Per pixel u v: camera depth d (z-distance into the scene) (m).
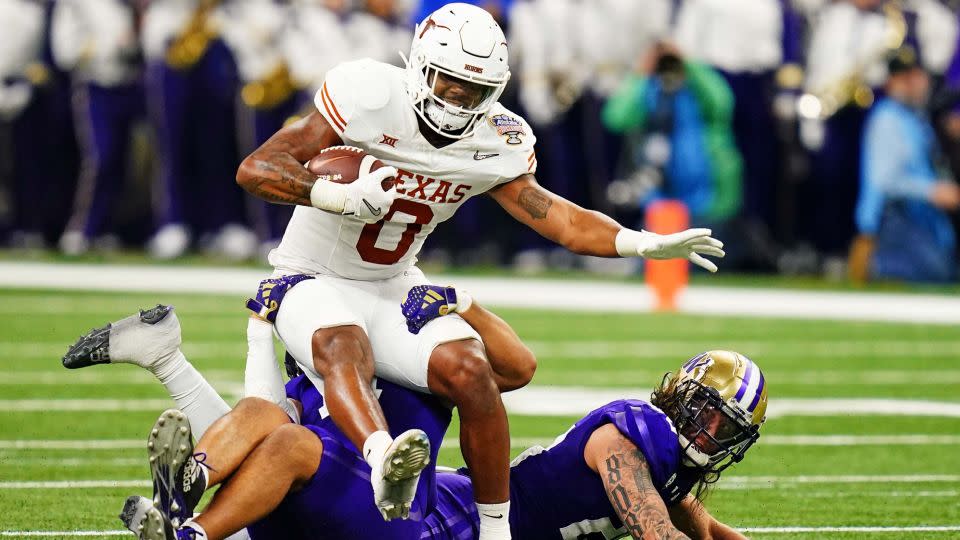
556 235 14.88
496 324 14.46
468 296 14.15
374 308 14.28
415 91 14.12
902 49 44.41
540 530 14.10
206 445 12.59
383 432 12.68
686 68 44.19
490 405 13.45
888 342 34.31
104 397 25.28
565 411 24.17
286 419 12.95
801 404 25.84
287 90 47.56
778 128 46.94
